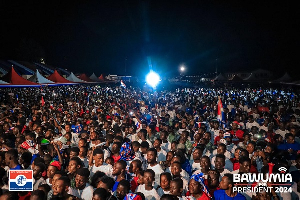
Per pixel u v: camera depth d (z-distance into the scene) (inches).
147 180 165.6
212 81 2210.9
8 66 1337.4
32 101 765.3
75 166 187.9
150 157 203.6
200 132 301.4
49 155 217.8
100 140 247.6
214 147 267.6
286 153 248.8
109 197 151.3
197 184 150.4
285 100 721.0
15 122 425.4
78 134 336.5
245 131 306.2
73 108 561.3
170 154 213.8
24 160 209.9
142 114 533.6
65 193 153.9
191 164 241.4
